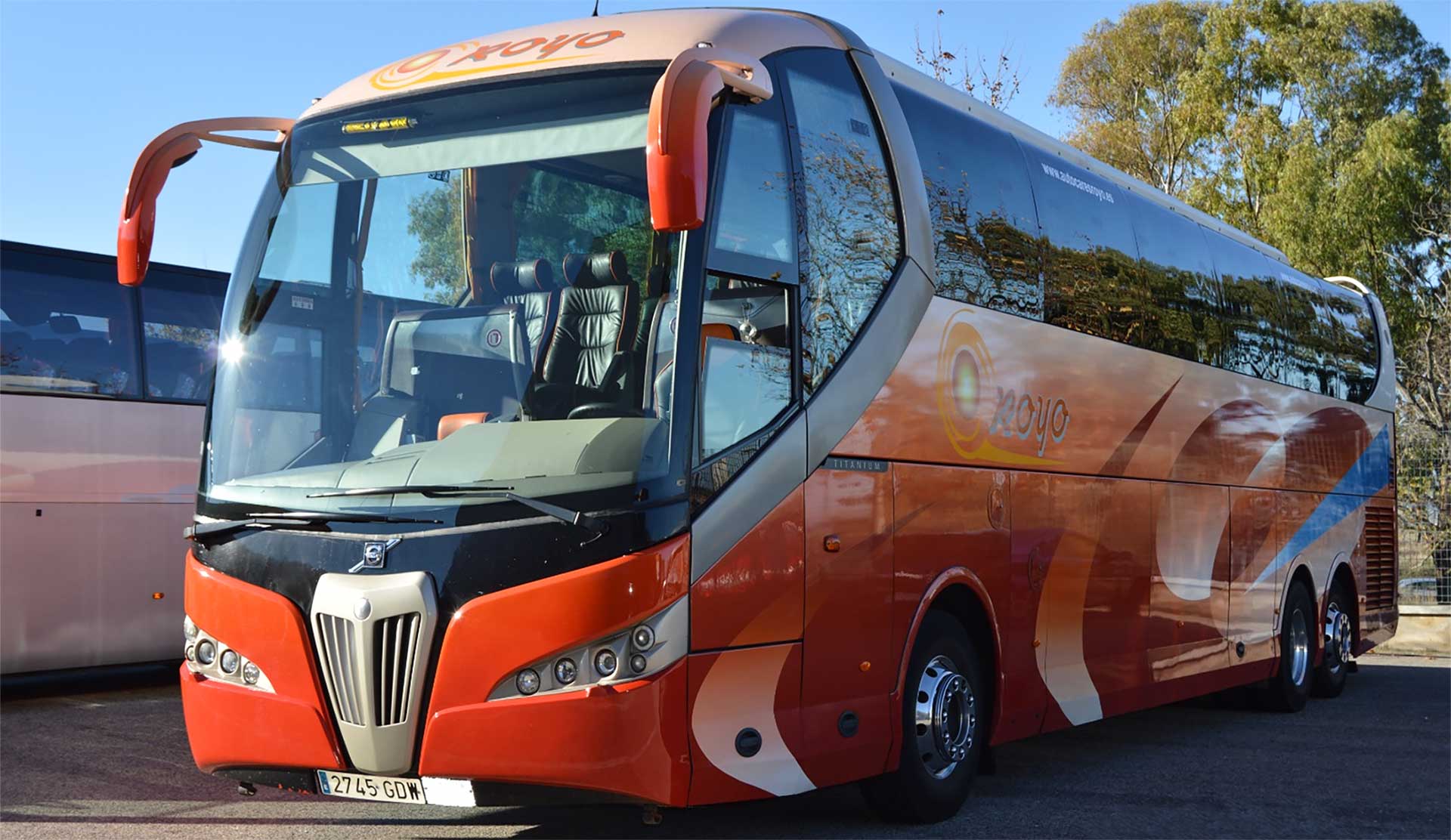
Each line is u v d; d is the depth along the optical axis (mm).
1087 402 8719
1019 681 7723
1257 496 11891
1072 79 47531
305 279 6172
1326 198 39844
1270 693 12453
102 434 11953
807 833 6688
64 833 6551
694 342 5387
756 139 5914
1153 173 45344
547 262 5730
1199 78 43469
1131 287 9547
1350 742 10602
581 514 5102
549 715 5016
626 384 5406
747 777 5508
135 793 7523
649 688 5098
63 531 11625
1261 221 41500
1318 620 13305
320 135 6398
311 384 5934
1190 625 10320
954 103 7902
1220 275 11461
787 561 5801
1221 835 7086
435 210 6000
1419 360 36344
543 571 5082
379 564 5254
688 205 4938
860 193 6617
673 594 5191
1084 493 8648
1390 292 39625
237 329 6207
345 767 5305
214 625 5660
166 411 12414
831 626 6078
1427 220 39375
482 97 6074
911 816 6852
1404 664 18172
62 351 11789
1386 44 42781
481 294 5824
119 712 10750
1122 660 9125
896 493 6609
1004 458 7664
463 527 5203
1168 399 10023
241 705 5523
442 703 5141
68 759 8578
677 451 5281
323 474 5625
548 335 5602
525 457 5301
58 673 13797
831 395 6176
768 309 5875
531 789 5086
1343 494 14297
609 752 5023
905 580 6645
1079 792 8156
